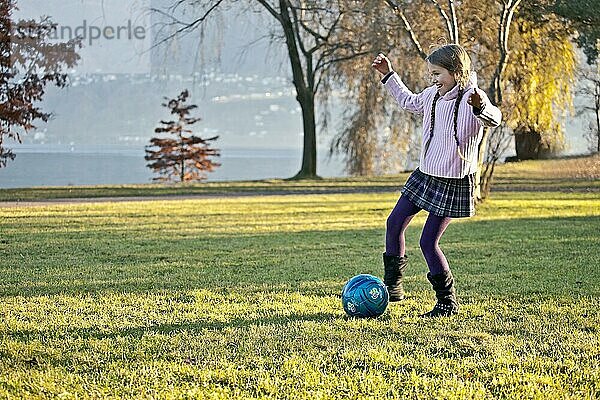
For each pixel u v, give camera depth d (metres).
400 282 6.17
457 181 5.72
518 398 3.91
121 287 7.30
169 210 17.97
